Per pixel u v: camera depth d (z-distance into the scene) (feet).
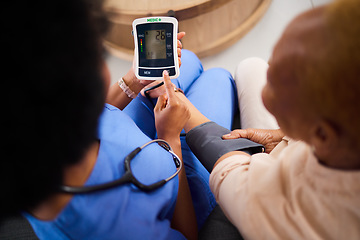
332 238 1.09
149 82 2.51
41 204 1.07
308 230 1.11
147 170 1.52
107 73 1.13
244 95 3.13
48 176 0.96
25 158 0.88
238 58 4.39
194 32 4.23
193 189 2.23
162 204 1.48
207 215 2.19
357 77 0.82
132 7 3.98
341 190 1.00
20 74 0.79
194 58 3.61
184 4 3.94
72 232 1.26
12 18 0.76
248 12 4.26
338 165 1.02
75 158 1.02
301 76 0.95
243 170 1.53
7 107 0.80
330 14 0.88
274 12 4.51
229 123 2.93
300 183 1.17
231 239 1.99
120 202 1.28
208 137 2.09
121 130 1.64
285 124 1.18
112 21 1.08
